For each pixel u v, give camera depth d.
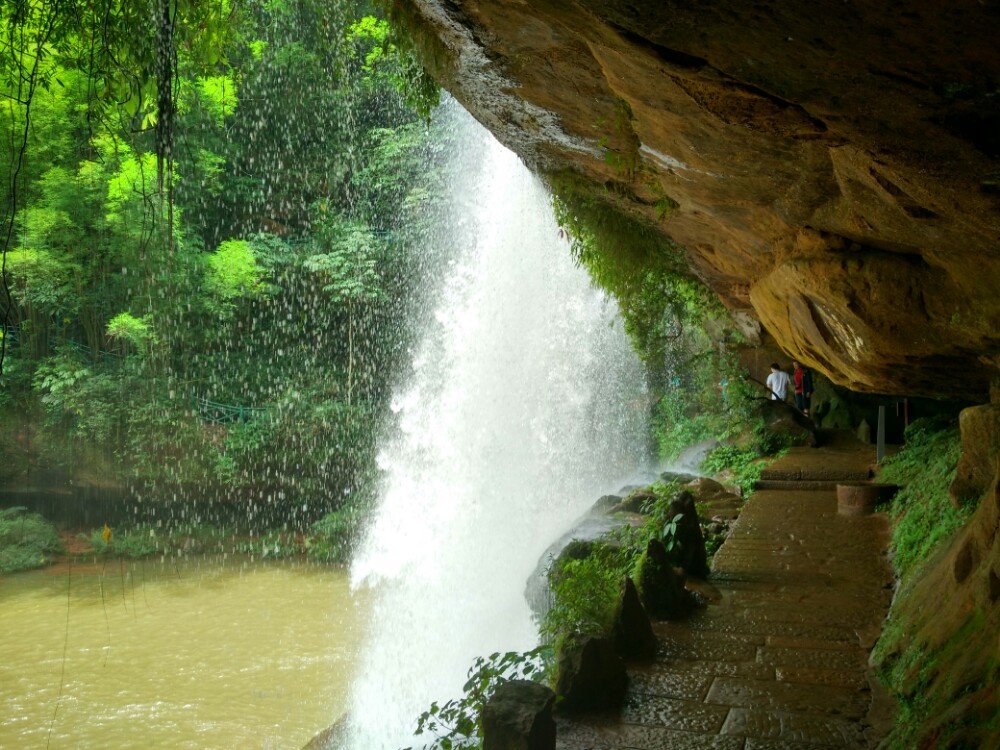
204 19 5.34
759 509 10.52
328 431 21.52
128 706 11.34
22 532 18.39
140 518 20.09
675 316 14.44
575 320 17.89
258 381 22.03
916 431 12.13
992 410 5.92
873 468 12.42
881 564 7.72
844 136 2.82
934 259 4.58
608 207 8.41
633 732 4.50
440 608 13.59
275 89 21.05
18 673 12.55
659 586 6.43
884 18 1.99
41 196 17.00
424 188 21.34
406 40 4.93
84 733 10.48
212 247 22.66
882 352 5.84
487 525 15.56
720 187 5.27
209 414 21.59
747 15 2.16
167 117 4.94
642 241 9.16
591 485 17.50
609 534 8.88
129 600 16.34
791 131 3.03
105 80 5.18
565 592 5.99
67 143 16.89
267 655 13.37
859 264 5.26
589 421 18.56
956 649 4.33
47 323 19.58
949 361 5.63
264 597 16.64
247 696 11.70
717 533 9.58
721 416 18.83
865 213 4.24
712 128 4.05
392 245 21.78
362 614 15.38
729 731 4.49
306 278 22.12
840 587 7.07
